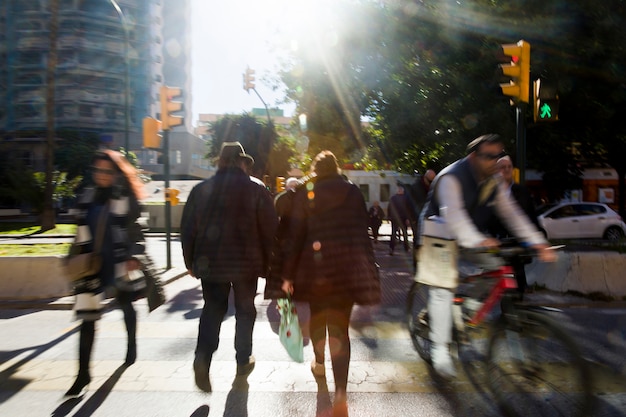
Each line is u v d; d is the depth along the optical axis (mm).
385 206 43781
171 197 11438
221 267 4031
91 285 3996
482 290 3889
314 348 4320
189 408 3803
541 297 7457
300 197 3697
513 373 3545
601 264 7484
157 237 22922
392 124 16938
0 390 4184
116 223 4098
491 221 4367
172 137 67562
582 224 18469
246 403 3893
